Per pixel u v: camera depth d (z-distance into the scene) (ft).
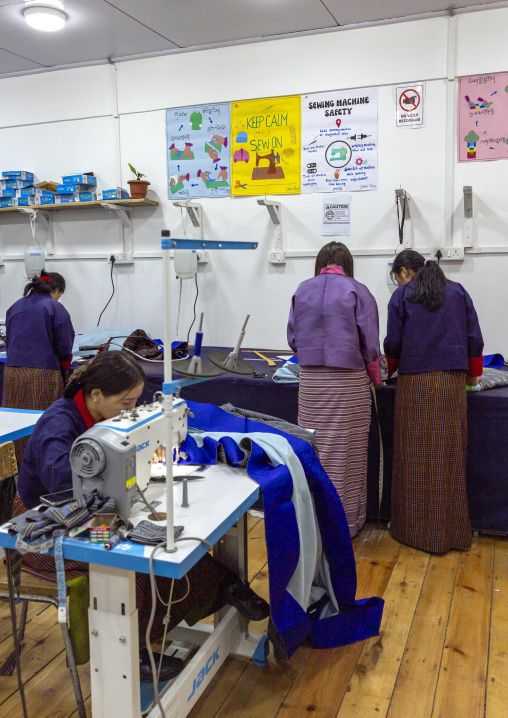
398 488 9.11
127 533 4.40
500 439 8.95
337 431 8.61
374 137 11.30
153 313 13.47
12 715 5.69
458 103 10.72
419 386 8.64
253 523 9.98
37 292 10.64
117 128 13.07
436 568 8.44
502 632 6.91
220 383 10.14
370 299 8.66
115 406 5.28
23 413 7.62
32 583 5.17
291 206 12.03
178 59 12.42
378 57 11.09
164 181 12.93
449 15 10.50
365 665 6.40
